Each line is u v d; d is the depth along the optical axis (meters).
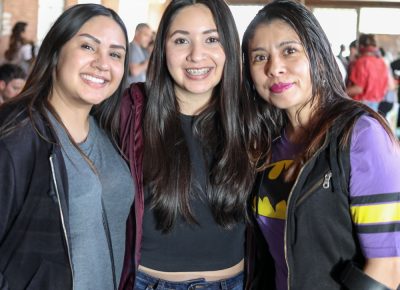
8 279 1.28
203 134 1.74
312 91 1.51
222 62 1.68
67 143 1.43
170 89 1.74
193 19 1.64
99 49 1.46
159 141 1.68
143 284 1.65
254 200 1.64
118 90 1.63
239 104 1.74
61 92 1.47
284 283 1.55
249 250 1.72
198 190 1.67
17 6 6.91
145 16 8.43
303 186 1.40
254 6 8.89
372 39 5.66
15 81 3.53
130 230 1.63
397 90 6.18
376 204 1.29
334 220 1.37
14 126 1.31
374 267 1.31
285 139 1.62
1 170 1.26
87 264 1.41
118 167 1.57
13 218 1.30
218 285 1.66
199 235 1.65
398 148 1.33
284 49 1.51
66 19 1.45
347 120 1.36
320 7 9.66
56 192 1.32
